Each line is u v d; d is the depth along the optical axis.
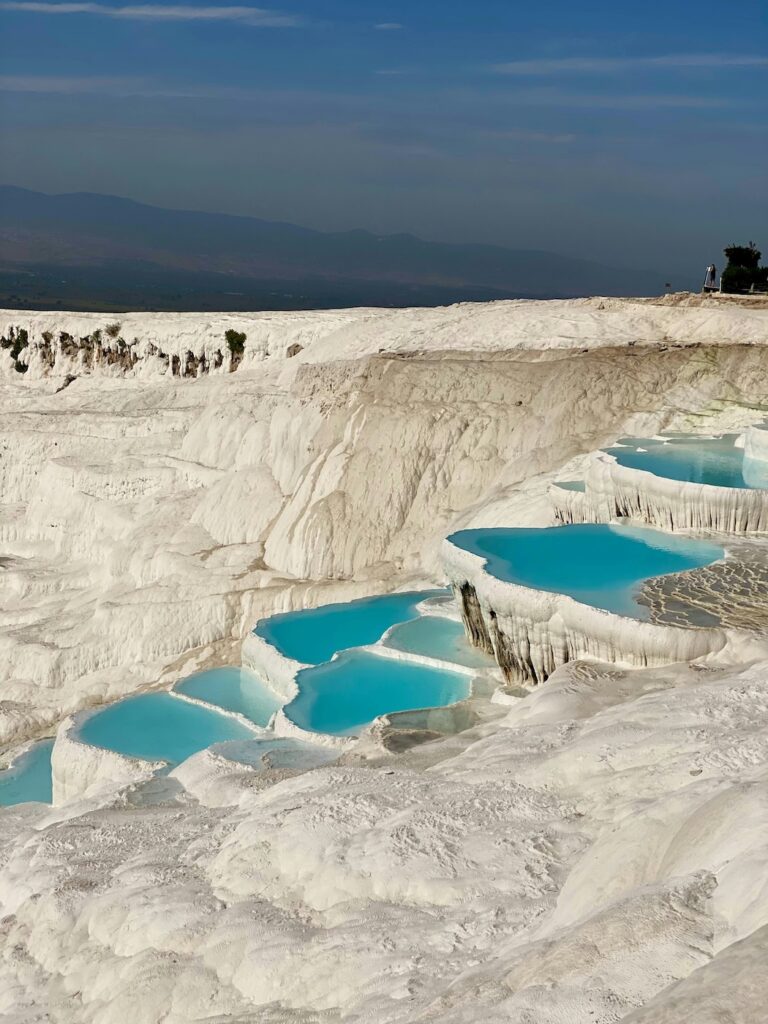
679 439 28.30
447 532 33.31
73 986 11.34
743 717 11.64
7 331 65.69
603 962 7.09
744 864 7.34
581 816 10.80
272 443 41.28
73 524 43.94
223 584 35.50
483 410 36.69
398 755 15.45
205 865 12.36
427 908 10.01
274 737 19.67
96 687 33.22
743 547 20.61
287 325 51.88
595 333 38.53
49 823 17.30
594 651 17.09
